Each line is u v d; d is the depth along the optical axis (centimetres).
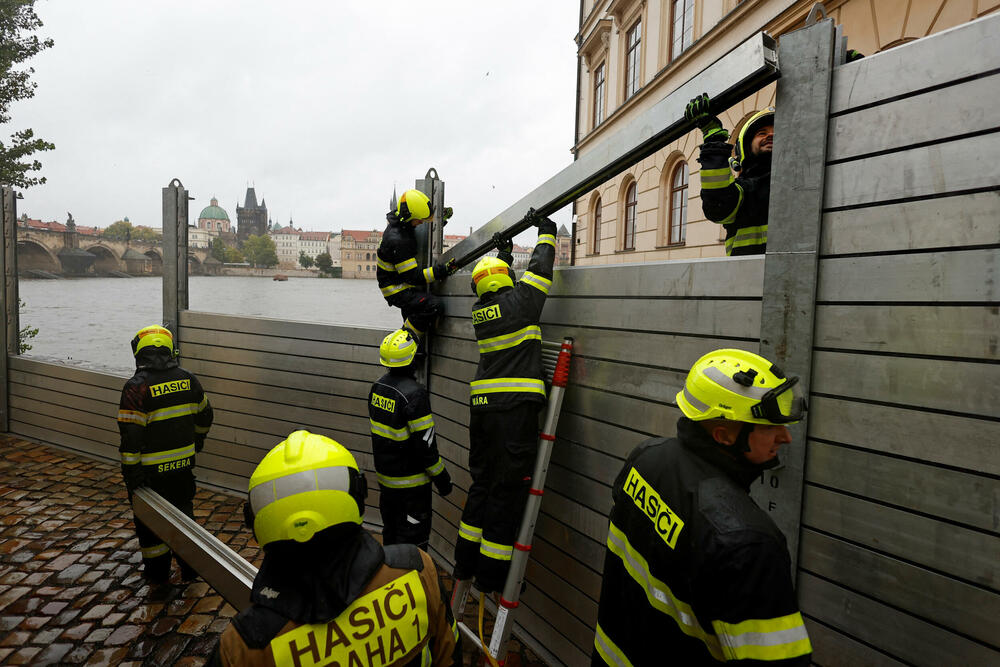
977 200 133
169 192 555
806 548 170
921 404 144
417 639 120
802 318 170
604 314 260
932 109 141
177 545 270
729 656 103
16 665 283
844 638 161
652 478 128
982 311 133
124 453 336
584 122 1766
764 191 221
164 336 360
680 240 1137
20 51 922
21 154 937
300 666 104
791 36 172
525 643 309
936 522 141
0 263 684
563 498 286
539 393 265
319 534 107
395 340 325
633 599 129
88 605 337
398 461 324
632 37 1423
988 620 131
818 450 167
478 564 269
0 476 555
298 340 506
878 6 644
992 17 130
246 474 538
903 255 147
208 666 106
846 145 160
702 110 201
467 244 370
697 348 211
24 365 682
